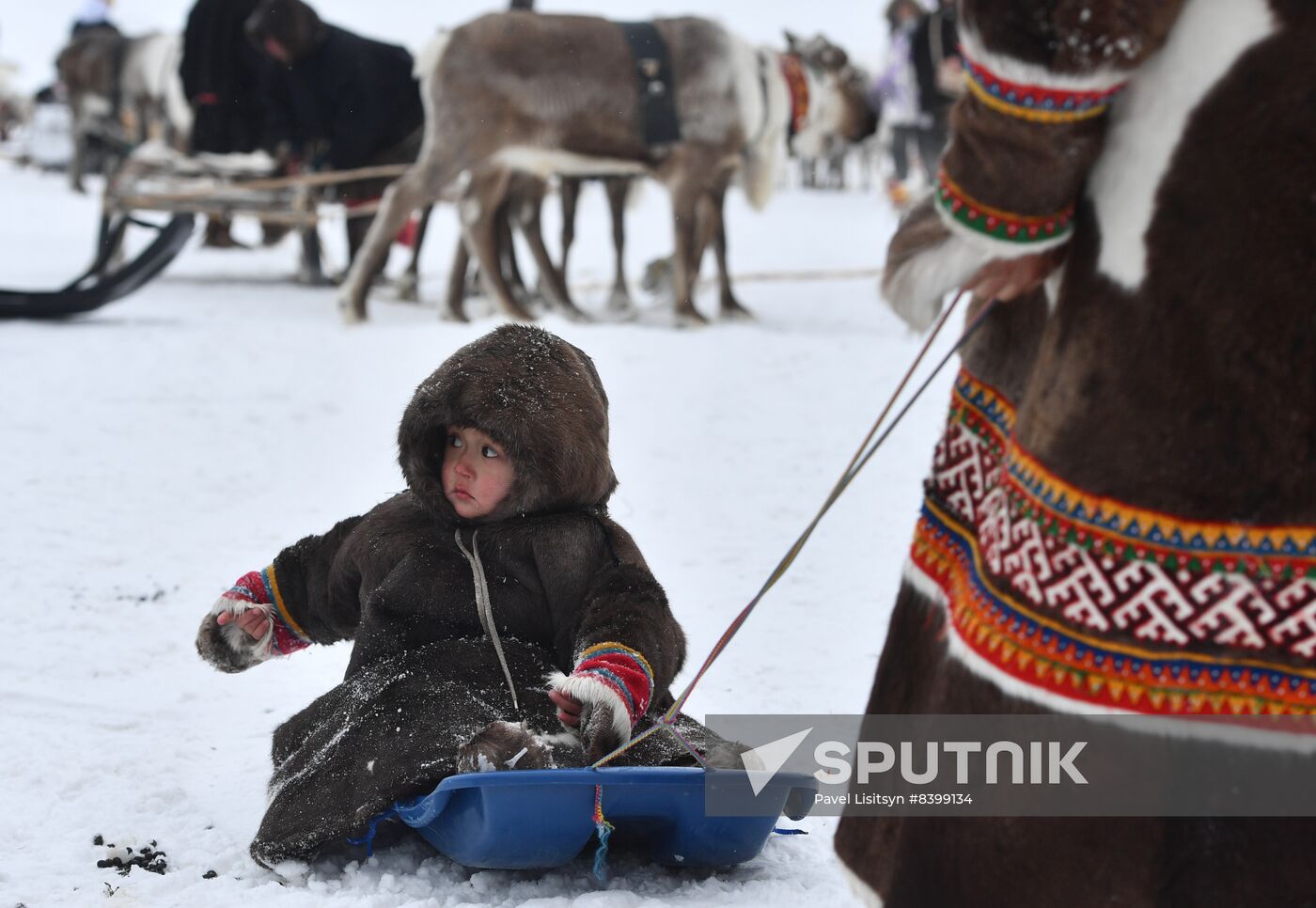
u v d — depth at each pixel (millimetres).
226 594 4324
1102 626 2576
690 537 7793
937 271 2719
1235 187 2502
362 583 4176
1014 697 2648
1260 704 2527
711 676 5598
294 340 14211
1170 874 2584
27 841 4090
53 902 3664
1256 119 2492
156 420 10508
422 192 15508
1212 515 2520
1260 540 2508
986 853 2697
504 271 18078
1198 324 2521
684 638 4066
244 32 19031
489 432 3902
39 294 15062
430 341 14344
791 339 14727
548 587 3979
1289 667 2520
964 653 2742
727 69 15578
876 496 8719
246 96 19188
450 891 3717
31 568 7016
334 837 3746
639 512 8281
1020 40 2504
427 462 4004
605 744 3678
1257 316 2490
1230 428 2510
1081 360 2611
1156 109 2557
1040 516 2629
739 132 15703
